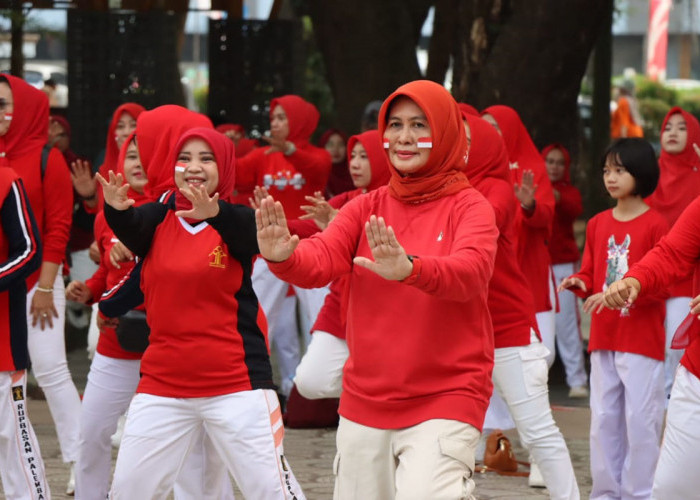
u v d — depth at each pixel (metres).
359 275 9.09
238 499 14.23
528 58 23.28
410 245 9.04
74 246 20.44
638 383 13.12
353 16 25.73
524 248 15.76
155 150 12.17
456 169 9.17
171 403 10.04
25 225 11.55
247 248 10.04
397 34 25.98
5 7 25.33
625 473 13.38
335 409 18.16
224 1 28.58
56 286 14.19
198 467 11.25
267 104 28.75
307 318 20.41
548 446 12.78
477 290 8.53
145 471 10.05
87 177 17.69
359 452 9.02
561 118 23.61
